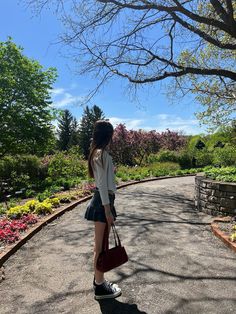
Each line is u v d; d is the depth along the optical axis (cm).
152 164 2677
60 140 5900
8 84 1748
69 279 474
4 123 1741
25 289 446
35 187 1427
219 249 595
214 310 381
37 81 1819
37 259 557
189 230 734
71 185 1398
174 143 3541
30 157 1750
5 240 623
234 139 1841
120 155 3055
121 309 387
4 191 1408
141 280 464
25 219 771
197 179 989
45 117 1825
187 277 473
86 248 612
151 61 1057
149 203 1081
